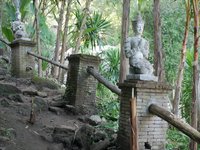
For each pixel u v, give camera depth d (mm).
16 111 4074
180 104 5281
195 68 3584
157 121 3066
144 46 3131
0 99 4297
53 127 3793
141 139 3002
